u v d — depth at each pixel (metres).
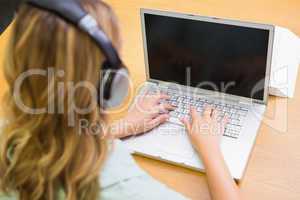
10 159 0.71
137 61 1.28
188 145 1.05
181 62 1.12
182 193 0.97
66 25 0.63
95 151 0.70
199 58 1.09
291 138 1.05
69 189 0.68
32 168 0.69
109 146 0.77
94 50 0.64
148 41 1.12
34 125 0.68
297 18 1.37
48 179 0.69
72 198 0.68
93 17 0.65
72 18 0.63
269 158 1.01
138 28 1.39
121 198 0.75
